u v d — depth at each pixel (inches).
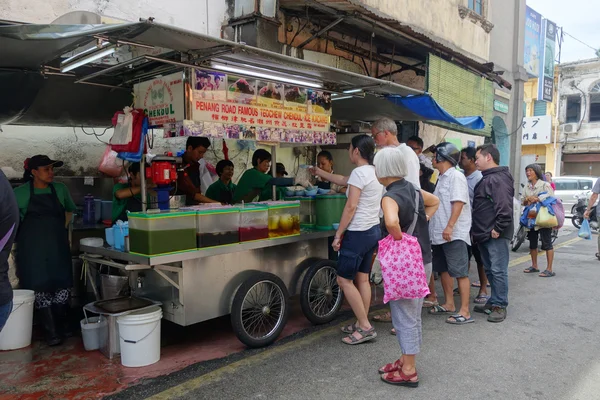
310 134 188.7
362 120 300.2
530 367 137.6
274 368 136.5
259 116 167.2
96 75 154.3
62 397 118.9
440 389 123.6
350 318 186.7
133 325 135.5
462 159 208.4
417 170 164.4
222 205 156.9
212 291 146.9
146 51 138.9
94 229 189.9
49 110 197.5
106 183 261.7
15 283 165.2
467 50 415.8
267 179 192.5
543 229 261.6
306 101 186.2
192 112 145.8
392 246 118.8
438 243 181.9
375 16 266.1
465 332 167.9
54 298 163.5
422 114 254.4
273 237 162.6
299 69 158.4
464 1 407.2
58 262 160.6
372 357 144.5
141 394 120.5
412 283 116.3
